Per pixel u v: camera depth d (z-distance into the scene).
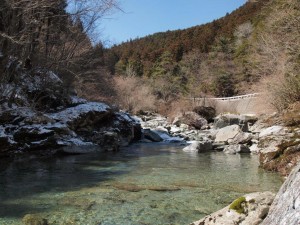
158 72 66.00
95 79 29.62
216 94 47.91
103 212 5.57
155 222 5.09
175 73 62.34
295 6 20.17
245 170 9.80
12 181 7.97
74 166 10.34
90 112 17.17
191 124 28.70
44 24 15.86
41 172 9.21
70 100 19.28
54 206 5.90
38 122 14.55
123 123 19.08
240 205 3.72
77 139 15.02
